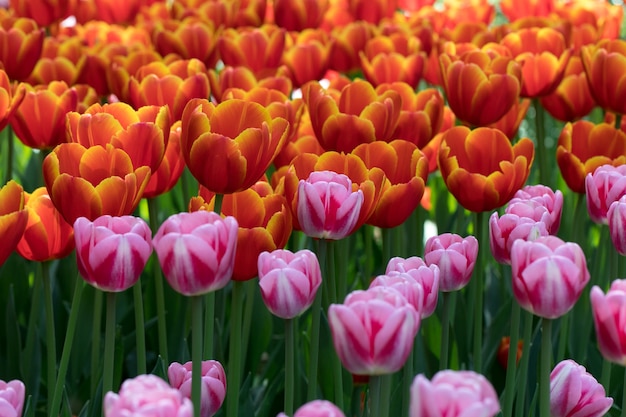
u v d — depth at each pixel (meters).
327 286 2.05
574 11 2.88
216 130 1.83
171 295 2.25
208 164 1.79
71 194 1.78
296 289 1.72
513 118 2.31
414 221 2.36
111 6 3.13
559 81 2.29
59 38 2.65
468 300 2.22
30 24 2.43
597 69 2.21
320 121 2.04
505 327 2.24
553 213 1.86
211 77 2.26
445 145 2.01
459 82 2.15
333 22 3.16
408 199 1.92
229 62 2.45
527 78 2.29
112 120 1.84
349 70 2.69
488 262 2.61
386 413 1.69
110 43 2.60
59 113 2.11
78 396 2.15
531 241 1.72
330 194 1.79
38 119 2.11
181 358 2.14
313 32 2.60
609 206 1.89
